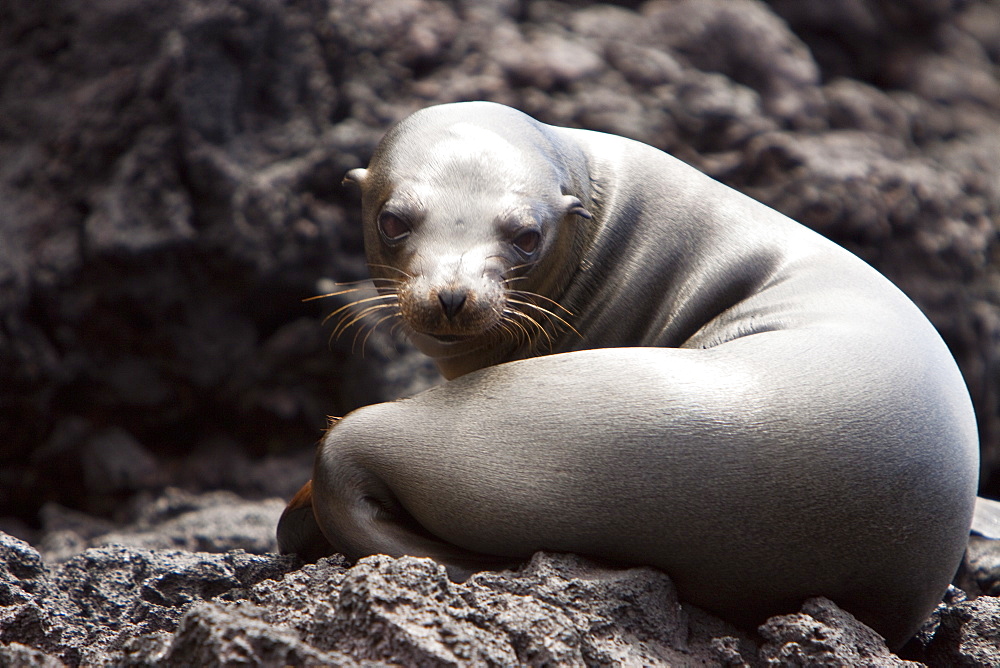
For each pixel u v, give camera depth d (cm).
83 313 3338
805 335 1491
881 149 4234
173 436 3597
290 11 3478
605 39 4034
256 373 3488
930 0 5066
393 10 3734
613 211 1797
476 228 1623
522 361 1502
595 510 1376
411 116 1812
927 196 4041
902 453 1395
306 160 3453
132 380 3438
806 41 4778
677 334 1725
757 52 4200
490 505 1405
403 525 1502
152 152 3306
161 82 3319
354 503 1489
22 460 3472
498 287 1602
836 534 1383
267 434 3566
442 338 1742
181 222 3281
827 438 1373
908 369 1466
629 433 1371
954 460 1442
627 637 1358
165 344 3416
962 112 4859
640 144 1889
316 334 3462
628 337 1767
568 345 1781
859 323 1527
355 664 1098
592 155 1858
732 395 1390
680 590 1453
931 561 1449
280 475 3478
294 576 1427
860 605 1469
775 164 3881
